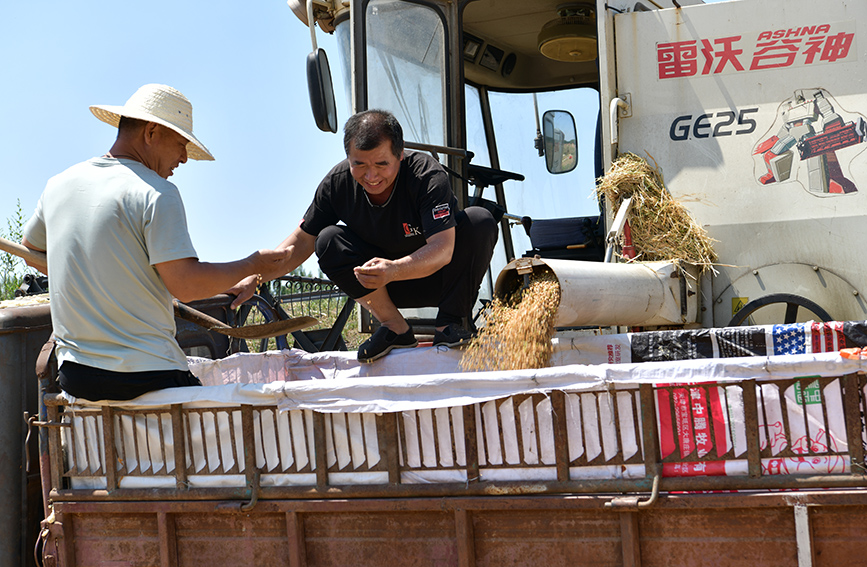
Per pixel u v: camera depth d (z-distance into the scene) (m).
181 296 2.66
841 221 3.62
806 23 3.71
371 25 4.76
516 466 2.26
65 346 2.66
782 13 3.75
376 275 2.83
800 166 3.70
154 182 2.70
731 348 3.07
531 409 2.26
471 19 5.38
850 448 2.00
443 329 3.39
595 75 5.80
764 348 3.02
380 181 3.05
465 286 3.36
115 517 2.61
